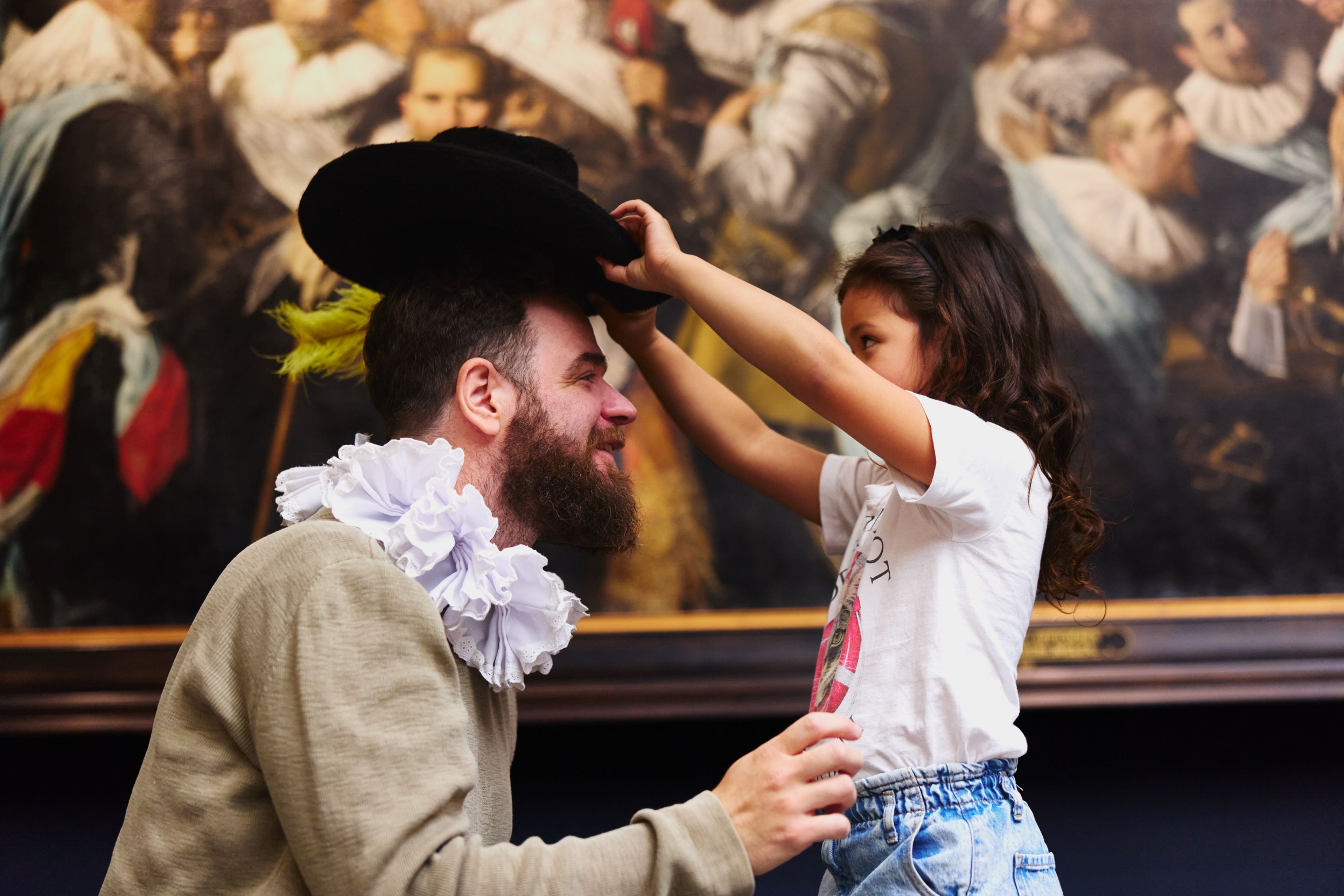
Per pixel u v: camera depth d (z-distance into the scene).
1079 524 1.44
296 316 1.42
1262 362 2.58
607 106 2.59
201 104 2.56
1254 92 2.63
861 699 1.22
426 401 1.19
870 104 2.61
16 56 2.54
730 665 2.45
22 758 2.45
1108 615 2.48
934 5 2.63
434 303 1.19
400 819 0.85
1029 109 2.62
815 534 2.51
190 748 0.97
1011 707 1.23
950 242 1.47
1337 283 2.60
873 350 1.43
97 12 2.55
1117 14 2.64
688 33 2.61
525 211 1.17
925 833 1.13
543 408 1.19
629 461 2.51
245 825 0.95
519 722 2.46
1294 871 2.50
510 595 1.07
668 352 1.63
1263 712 2.56
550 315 1.22
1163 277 2.59
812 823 0.92
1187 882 2.51
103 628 2.41
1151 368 2.57
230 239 2.53
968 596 1.23
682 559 2.49
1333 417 2.56
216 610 1.00
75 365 2.48
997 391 1.37
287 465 2.49
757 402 2.51
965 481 1.20
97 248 2.51
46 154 2.52
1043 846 1.21
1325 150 2.62
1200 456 2.55
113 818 2.44
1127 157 2.62
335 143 2.57
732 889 0.88
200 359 2.50
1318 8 2.65
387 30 2.59
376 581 0.95
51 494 2.44
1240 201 2.61
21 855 2.42
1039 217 2.60
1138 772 2.55
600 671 2.43
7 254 2.49
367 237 1.29
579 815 2.51
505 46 2.60
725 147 2.59
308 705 0.88
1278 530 2.53
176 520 2.46
